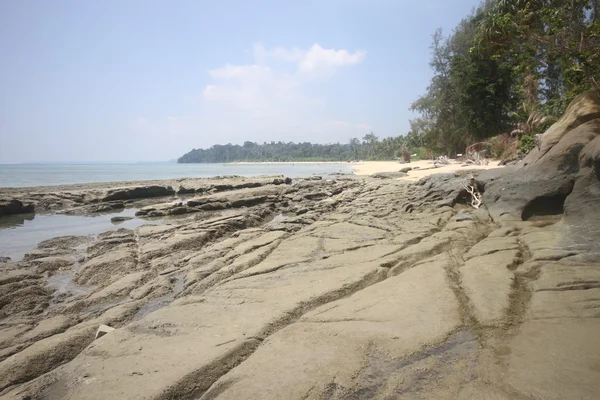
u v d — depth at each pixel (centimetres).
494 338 367
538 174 973
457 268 594
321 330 405
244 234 1036
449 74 4031
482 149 3594
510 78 3419
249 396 299
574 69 1141
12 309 631
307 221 1197
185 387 332
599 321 372
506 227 842
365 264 659
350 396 295
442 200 1316
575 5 1181
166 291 657
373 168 4912
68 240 1169
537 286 480
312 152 17400
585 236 634
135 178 4797
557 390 274
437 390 293
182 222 1484
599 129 923
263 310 481
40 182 4034
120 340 425
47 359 430
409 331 387
